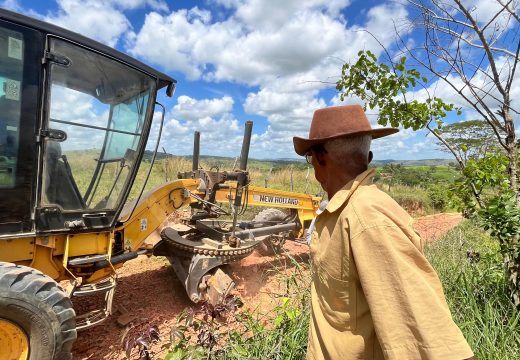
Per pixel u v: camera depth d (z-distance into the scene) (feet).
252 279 18.25
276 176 66.28
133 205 13.34
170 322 13.41
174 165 44.88
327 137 4.70
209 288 14.23
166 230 16.05
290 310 10.14
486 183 10.18
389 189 60.64
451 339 3.43
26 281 8.68
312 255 4.94
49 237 10.23
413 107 10.52
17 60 9.16
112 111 11.14
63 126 10.12
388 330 3.57
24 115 9.39
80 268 11.28
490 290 11.15
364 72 10.85
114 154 11.42
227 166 18.19
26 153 9.51
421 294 3.56
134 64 11.25
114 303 14.58
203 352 8.07
